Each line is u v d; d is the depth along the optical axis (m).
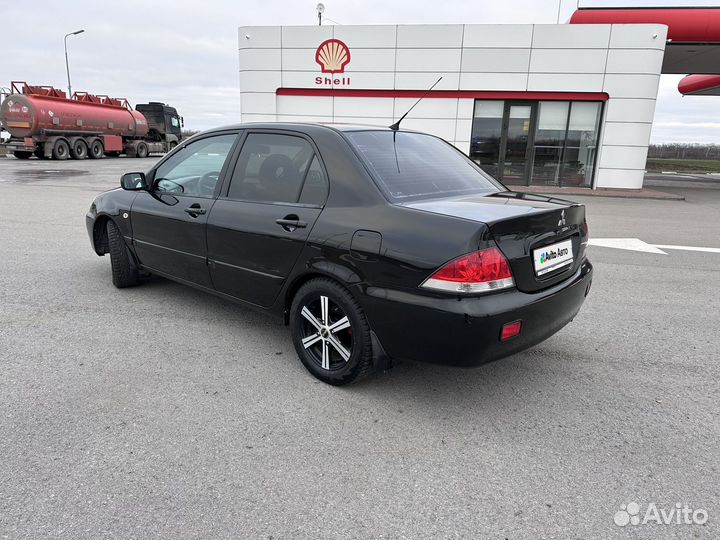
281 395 3.20
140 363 3.59
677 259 7.25
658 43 15.69
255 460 2.56
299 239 3.28
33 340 3.94
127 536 2.05
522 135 17.12
